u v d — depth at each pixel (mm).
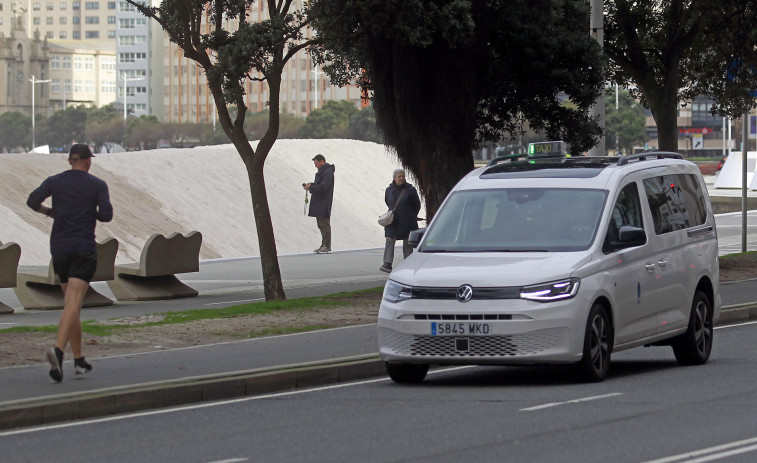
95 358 23453
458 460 14047
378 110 36906
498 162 24656
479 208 22047
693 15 44938
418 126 36375
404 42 33031
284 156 79688
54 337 25750
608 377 21531
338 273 47125
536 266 19938
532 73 37969
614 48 45094
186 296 39094
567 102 40469
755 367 22734
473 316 19625
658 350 27078
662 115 44719
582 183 21953
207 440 15820
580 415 17125
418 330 19938
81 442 15867
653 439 15172
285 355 23844
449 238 21703
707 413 17141
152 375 21047
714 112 50031
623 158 23062
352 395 19922
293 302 32781
